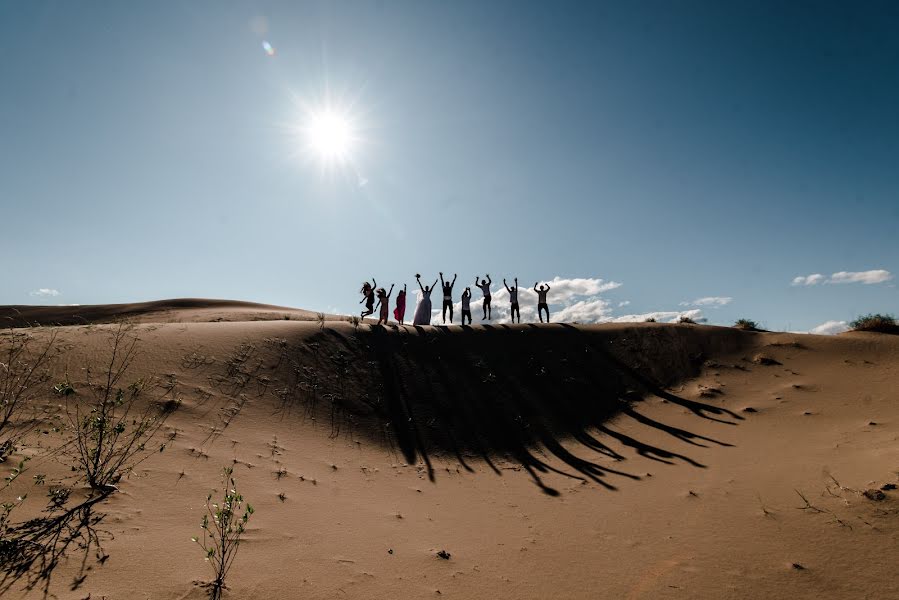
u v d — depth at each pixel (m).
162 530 4.90
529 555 5.31
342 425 10.18
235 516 5.49
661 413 12.62
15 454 5.66
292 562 4.73
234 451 7.55
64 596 3.59
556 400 13.44
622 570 4.85
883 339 15.56
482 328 18.19
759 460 8.53
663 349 16.58
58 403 7.39
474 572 4.87
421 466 9.12
